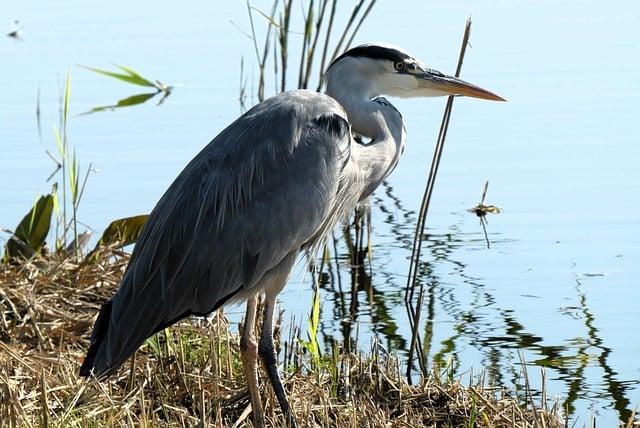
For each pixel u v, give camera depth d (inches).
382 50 454.3
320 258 605.9
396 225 632.4
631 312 515.5
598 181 653.9
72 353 425.4
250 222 386.9
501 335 501.4
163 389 398.0
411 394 412.2
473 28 867.4
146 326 378.6
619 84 775.7
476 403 399.9
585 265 566.6
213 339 422.3
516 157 692.7
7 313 455.5
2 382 367.6
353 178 421.1
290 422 382.9
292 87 792.9
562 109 746.2
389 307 541.6
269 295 401.4
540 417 368.2
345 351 462.9
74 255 522.6
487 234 612.7
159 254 384.5
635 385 448.8
